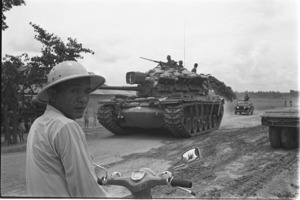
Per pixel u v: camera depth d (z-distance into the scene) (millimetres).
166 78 15375
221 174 7453
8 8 11555
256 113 30375
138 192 2441
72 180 2150
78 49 14680
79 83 2514
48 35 14375
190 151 2504
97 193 2254
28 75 14109
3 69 13312
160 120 14484
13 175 7836
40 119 2385
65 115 2531
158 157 9820
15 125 14367
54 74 2482
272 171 7617
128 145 12453
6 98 13734
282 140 10383
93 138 14773
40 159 2193
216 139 13195
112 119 15352
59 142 2166
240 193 5996
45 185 2160
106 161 9469
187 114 14883
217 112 18000
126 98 16000
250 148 10812
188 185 2344
